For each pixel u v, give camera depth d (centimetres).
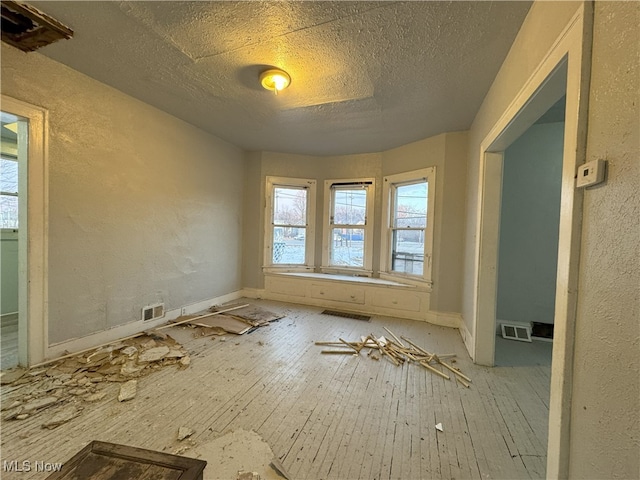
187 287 364
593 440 92
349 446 154
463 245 343
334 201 472
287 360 255
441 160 355
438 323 359
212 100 288
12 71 202
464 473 138
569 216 108
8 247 332
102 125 261
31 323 221
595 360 93
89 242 255
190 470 90
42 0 161
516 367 250
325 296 433
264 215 464
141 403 186
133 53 212
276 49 204
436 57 206
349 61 215
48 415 170
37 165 217
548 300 333
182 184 350
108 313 273
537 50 147
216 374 227
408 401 196
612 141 88
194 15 172
